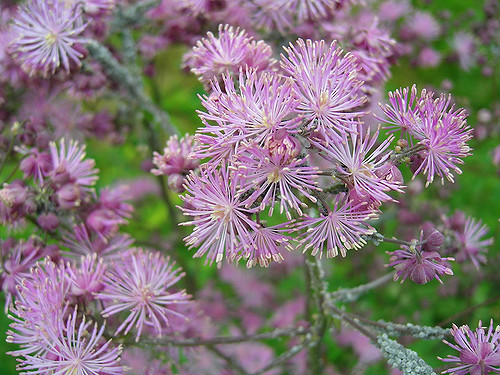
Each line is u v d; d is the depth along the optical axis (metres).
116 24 0.25
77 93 0.23
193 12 0.23
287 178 0.14
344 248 0.16
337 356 0.30
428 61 0.32
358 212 0.15
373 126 0.28
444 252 0.20
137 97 0.25
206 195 0.15
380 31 0.21
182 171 0.17
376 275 0.31
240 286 0.33
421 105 0.16
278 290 0.33
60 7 0.20
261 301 0.32
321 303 0.20
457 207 0.32
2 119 0.24
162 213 0.36
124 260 0.18
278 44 0.22
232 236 0.15
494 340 0.16
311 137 0.15
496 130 0.31
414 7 0.34
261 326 0.32
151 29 0.27
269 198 0.15
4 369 0.30
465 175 0.33
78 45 0.21
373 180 0.15
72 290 0.18
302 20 0.21
